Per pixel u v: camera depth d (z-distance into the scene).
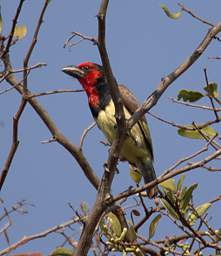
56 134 11.22
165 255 8.88
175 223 8.81
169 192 8.86
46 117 11.13
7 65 9.30
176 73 8.36
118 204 9.08
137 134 12.42
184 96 8.79
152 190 9.07
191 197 8.84
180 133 8.97
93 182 11.21
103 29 7.53
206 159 7.66
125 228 8.68
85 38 7.68
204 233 9.07
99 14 7.47
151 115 8.61
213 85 8.59
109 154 8.27
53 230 8.37
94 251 8.64
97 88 12.78
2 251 7.82
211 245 8.65
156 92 8.33
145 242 8.82
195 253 8.68
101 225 8.70
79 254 7.95
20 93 10.47
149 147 12.69
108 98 12.57
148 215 9.18
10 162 8.80
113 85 8.04
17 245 7.92
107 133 12.54
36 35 8.86
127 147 12.46
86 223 8.03
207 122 8.71
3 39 9.23
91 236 7.99
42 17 8.86
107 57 7.78
